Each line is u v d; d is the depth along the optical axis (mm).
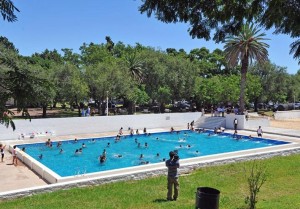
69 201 10352
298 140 27375
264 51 36469
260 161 16984
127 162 21750
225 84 48250
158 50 54875
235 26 6047
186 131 34312
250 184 9742
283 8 4945
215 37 6191
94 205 9789
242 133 32031
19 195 11328
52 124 28906
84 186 12508
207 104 55969
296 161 17031
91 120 31078
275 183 12523
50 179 14281
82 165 20750
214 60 73500
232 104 55469
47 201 10555
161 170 14391
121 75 43844
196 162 15984
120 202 10062
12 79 3877
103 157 21609
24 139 26828
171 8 5562
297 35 5461
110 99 51188
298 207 9445
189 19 5738
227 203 9805
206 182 12648
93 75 42438
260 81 56719
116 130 32594
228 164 16266
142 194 11000
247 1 5426
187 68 51344
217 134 32688
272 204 9711
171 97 50906
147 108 59000
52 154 23484
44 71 38969
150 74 51594
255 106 58156
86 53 59469
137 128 34094
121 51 67625
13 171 16547
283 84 57438
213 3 5566
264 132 32156
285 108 58844
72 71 40406
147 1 5555
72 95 39875
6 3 3346
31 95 3945
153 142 28922
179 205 9625
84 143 27328
